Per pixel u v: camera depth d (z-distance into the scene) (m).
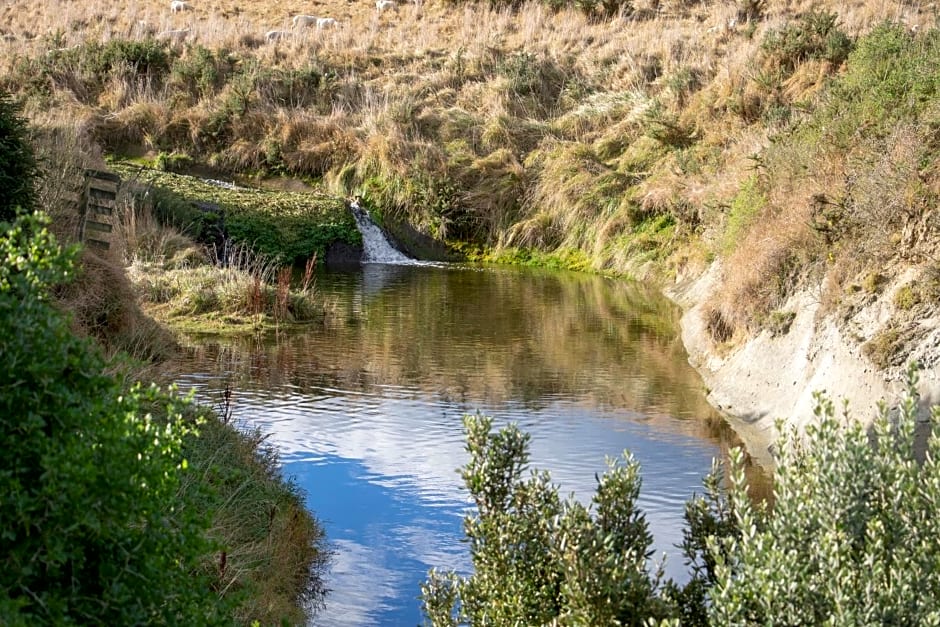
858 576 4.06
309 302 17.47
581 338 16.17
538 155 28.00
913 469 4.41
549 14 36.97
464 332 16.55
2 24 36.34
